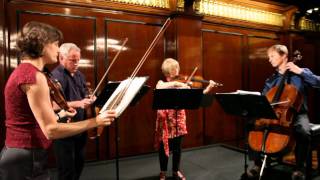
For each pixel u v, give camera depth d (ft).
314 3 17.19
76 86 7.86
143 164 12.36
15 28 10.96
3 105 10.53
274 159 11.43
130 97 5.30
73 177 7.39
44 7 11.49
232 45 16.53
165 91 8.10
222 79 16.12
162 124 9.68
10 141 4.42
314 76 8.85
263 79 17.83
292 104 8.60
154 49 13.96
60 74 7.39
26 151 4.40
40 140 4.57
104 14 12.73
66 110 5.67
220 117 16.08
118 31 13.04
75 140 7.66
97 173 11.19
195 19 14.57
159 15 13.96
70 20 12.01
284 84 9.05
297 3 17.33
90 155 12.43
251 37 17.33
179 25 14.05
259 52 17.70
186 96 8.30
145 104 13.73
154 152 13.96
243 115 8.36
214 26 15.85
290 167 11.18
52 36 4.55
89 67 12.40
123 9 13.01
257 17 17.34
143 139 13.69
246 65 17.11
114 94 5.86
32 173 4.48
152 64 13.92
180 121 9.85
